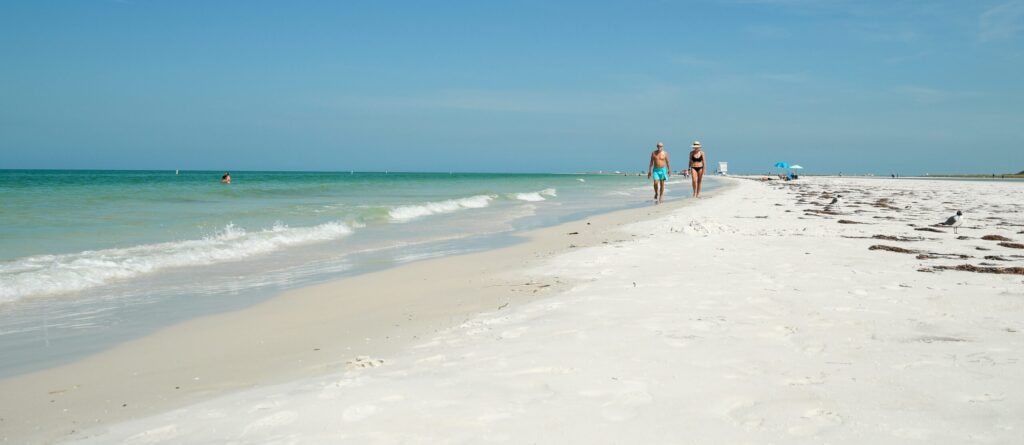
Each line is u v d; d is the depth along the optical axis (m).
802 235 12.98
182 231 13.59
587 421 3.58
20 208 17.45
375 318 6.63
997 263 9.14
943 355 4.59
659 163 26.19
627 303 6.67
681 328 5.57
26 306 7.27
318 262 10.68
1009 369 4.23
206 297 7.82
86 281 8.65
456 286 8.30
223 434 3.59
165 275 9.32
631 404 3.81
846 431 3.34
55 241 11.55
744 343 5.06
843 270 8.52
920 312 6.01
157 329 6.29
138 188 29.44
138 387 4.59
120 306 7.30
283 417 3.78
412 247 12.61
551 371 4.47
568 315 6.22
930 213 20.11
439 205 23.25
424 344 5.45
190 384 4.63
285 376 4.73
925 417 3.48
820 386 4.02
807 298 6.73
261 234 13.55
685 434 3.37
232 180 55.25
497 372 4.49
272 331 6.18
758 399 3.83
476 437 3.41
